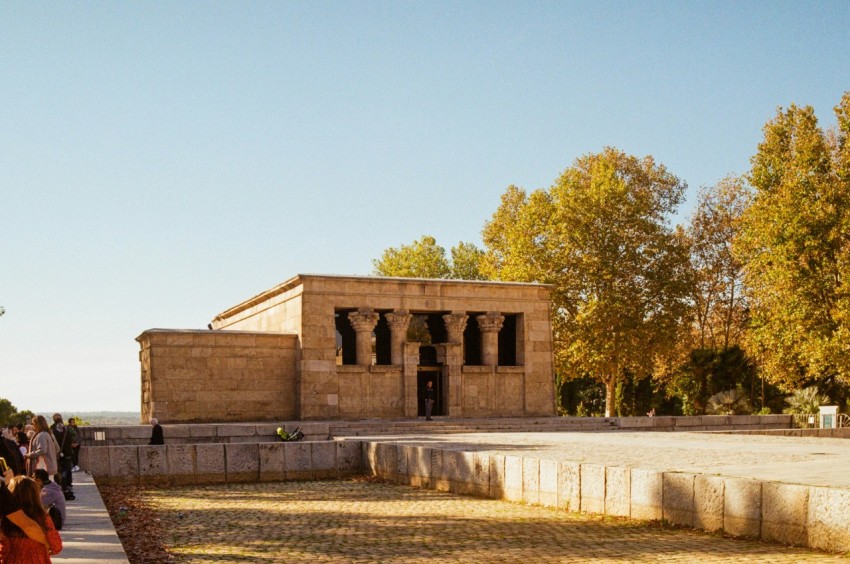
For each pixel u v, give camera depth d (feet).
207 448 102.32
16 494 30.22
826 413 173.47
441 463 88.63
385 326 175.32
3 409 236.02
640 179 242.99
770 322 178.29
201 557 53.31
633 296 227.20
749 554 49.60
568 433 140.56
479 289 180.24
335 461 106.42
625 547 53.52
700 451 90.53
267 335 166.50
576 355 229.04
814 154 170.60
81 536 53.16
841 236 167.43
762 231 172.55
